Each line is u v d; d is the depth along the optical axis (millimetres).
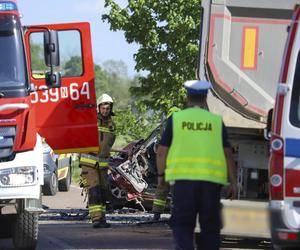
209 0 19562
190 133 14914
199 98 15227
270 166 15148
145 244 21422
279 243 15000
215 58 19531
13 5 20000
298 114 15008
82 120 22078
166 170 14938
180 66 32562
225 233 17281
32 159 19062
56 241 21922
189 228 14945
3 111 18875
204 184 14727
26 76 19438
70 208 32156
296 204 14922
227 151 15109
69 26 21516
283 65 15180
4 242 22641
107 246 21047
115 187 26281
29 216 19656
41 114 21953
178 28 32406
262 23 19578
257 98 19516
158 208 24688
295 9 15172
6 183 18797
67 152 22125
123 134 44562
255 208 17172
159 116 37438
